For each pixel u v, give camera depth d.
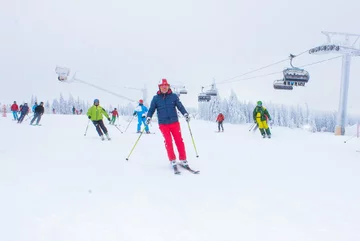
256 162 5.50
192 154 6.47
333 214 2.75
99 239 2.14
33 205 2.83
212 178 4.14
